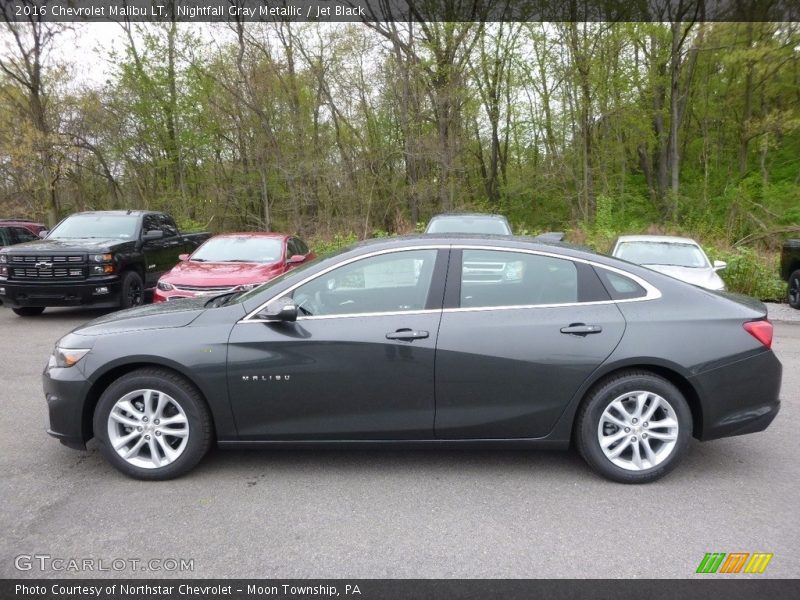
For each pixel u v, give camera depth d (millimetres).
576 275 3908
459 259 3928
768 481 3859
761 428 3854
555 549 3035
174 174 25562
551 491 3699
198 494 3652
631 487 3762
